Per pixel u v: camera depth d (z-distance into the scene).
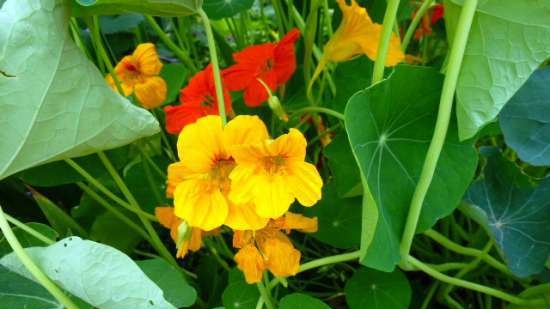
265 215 0.26
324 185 0.39
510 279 0.39
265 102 0.41
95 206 0.41
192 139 0.26
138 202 0.42
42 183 0.37
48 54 0.24
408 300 0.34
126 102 0.26
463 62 0.28
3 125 0.24
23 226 0.29
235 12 0.43
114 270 0.23
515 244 0.32
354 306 0.35
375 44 0.34
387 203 0.30
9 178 0.41
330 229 0.36
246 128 0.26
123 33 0.58
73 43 0.25
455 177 0.30
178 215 0.26
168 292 0.28
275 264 0.28
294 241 0.41
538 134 0.30
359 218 0.35
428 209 0.31
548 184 0.33
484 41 0.27
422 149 0.31
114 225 0.40
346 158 0.32
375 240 0.27
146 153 0.40
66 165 0.38
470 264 0.35
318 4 0.37
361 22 0.33
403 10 0.44
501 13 0.26
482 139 0.46
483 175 0.34
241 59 0.35
